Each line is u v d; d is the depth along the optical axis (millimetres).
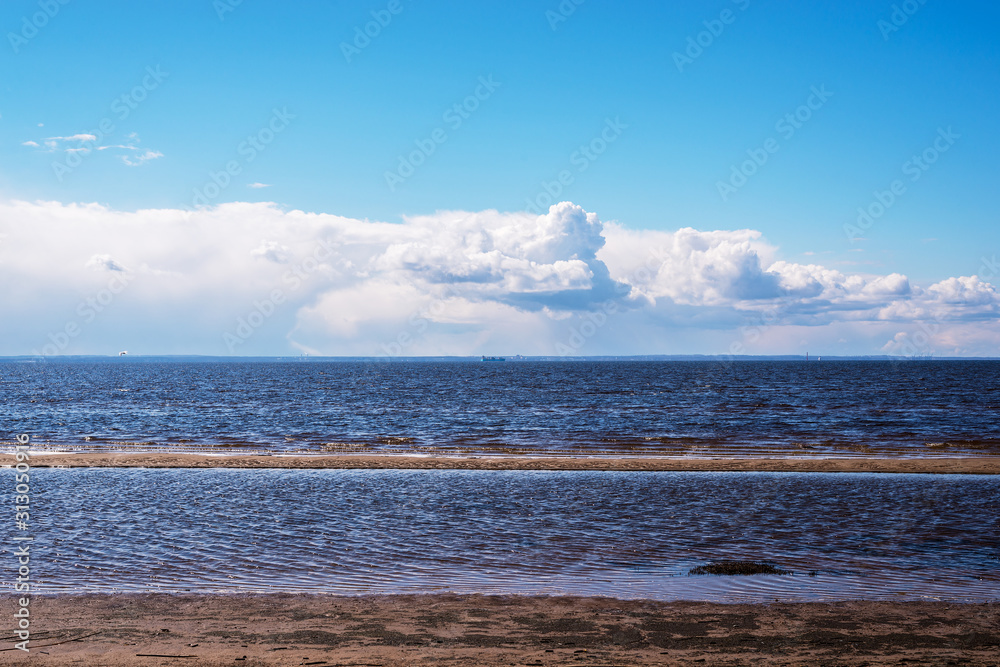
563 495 21766
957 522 17922
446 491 22453
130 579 12625
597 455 32531
